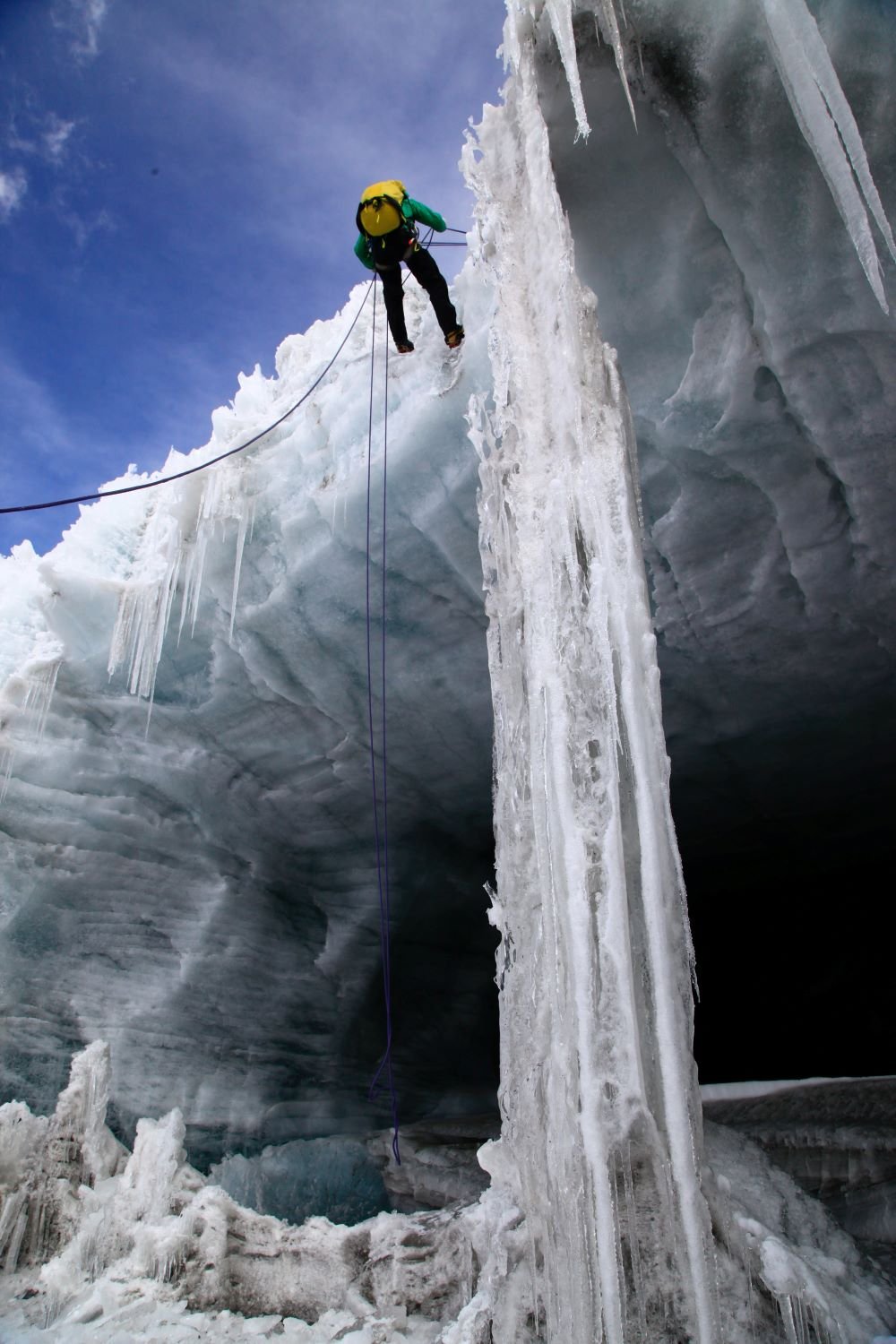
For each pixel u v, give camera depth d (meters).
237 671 7.36
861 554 5.26
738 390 4.50
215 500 6.65
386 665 6.99
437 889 9.31
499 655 3.78
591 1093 2.65
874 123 3.54
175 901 8.01
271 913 8.41
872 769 7.76
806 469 4.85
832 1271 3.32
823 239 3.89
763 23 3.44
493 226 4.14
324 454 6.26
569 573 3.40
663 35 3.62
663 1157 2.60
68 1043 7.45
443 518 5.75
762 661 6.34
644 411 4.80
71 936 7.74
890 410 4.41
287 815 8.39
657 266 4.35
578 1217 2.62
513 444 3.89
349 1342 3.71
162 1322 4.17
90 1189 5.63
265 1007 8.18
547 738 3.21
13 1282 5.12
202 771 8.01
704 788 8.10
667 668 6.47
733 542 5.40
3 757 7.60
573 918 2.88
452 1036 9.73
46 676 7.69
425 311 5.46
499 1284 3.08
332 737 7.71
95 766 7.84
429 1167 6.50
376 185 4.41
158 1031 7.57
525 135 3.99
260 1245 4.59
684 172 4.03
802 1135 4.72
